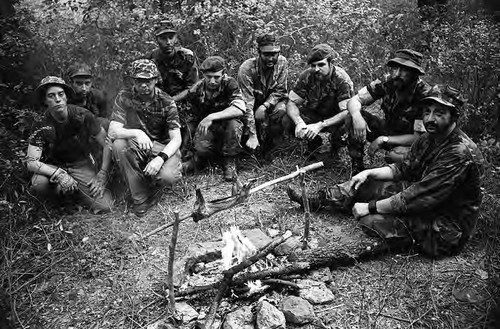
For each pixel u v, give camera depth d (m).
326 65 4.78
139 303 3.51
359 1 7.32
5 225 4.08
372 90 4.58
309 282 3.56
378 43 6.69
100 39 5.96
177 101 5.16
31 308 3.53
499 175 4.52
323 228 4.18
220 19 6.34
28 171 4.43
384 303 3.46
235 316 3.20
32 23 6.17
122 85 5.62
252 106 5.04
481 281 3.59
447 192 3.58
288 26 6.55
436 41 6.34
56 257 3.97
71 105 4.47
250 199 4.60
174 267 3.63
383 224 3.86
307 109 5.10
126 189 4.64
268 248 3.41
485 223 4.04
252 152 5.10
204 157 5.04
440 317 3.35
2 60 5.44
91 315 3.46
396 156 4.38
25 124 4.75
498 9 6.98
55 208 4.49
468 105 5.13
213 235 4.14
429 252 3.81
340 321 3.33
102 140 4.59
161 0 6.55
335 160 5.14
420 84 4.29
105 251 4.02
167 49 5.03
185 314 3.28
